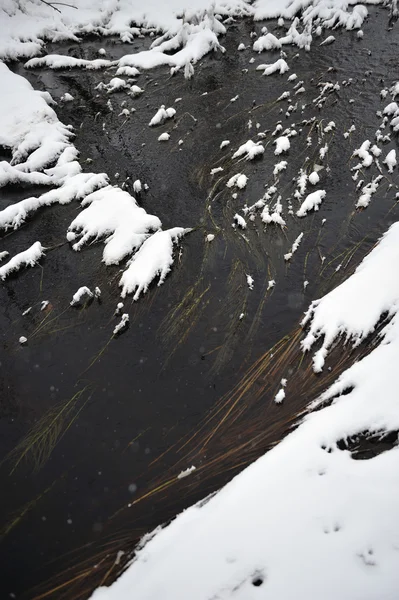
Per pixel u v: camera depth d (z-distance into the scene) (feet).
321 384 17.98
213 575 11.89
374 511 12.14
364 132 34.35
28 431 18.70
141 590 12.39
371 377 16.40
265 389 18.66
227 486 14.93
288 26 55.57
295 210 28.04
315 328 20.06
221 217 28.58
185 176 33.06
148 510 15.52
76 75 50.93
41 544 15.21
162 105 41.24
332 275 23.17
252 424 17.47
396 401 15.16
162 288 24.18
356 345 18.65
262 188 30.53
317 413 16.48
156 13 59.47
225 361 20.17
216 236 27.12
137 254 25.84
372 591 10.42
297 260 24.53
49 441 18.20
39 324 23.56
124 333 22.29
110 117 42.22
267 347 20.36
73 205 31.76
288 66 46.26
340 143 33.53
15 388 20.54
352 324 19.12
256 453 16.35
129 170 34.65
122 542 14.71
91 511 15.88
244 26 57.57
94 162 36.32
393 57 44.60
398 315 18.31
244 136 36.52
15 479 17.16
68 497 16.39
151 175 33.68
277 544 12.09
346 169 30.91
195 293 23.63
